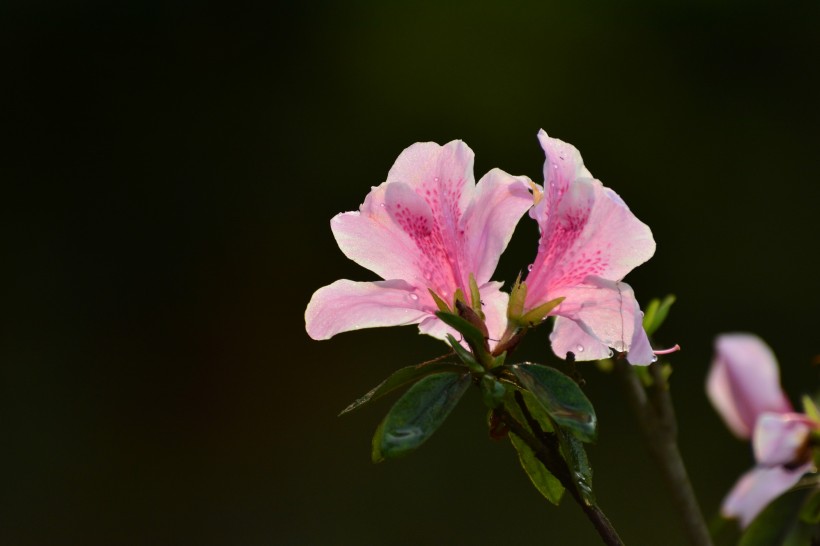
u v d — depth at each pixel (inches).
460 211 40.7
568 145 40.5
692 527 43.0
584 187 40.4
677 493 43.0
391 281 40.7
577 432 39.0
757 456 42.6
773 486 43.1
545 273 40.6
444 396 39.4
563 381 39.4
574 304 40.4
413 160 40.7
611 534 39.4
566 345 40.6
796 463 42.6
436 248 40.7
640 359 39.6
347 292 40.6
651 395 43.2
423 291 40.7
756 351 44.5
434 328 40.9
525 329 40.3
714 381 44.7
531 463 40.4
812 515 42.2
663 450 43.0
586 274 40.5
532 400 40.0
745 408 44.4
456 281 40.7
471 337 39.7
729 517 43.3
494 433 40.2
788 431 42.6
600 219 40.4
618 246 40.4
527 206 40.6
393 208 40.6
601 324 40.3
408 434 39.2
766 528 42.3
